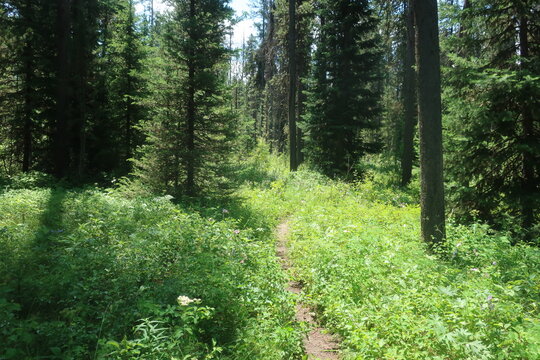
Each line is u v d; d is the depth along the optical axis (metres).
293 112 20.19
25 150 16.88
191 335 3.51
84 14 17.55
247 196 12.73
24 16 16.09
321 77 19.39
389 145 28.94
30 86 16.09
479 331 3.50
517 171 8.36
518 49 8.38
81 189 13.30
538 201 7.51
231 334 3.80
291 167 20.33
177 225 6.30
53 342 3.11
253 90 37.75
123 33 19.03
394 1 17.80
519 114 8.09
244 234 6.96
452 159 8.77
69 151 18.16
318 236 7.52
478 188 8.66
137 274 4.41
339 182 15.20
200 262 5.00
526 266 5.38
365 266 5.35
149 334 3.22
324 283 5.32
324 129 18.83
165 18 10.37
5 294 3.86
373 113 18.70
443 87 8.96
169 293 4.08
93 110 17.92
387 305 4.29
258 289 4.59
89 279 4.16
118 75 18.73
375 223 8.58
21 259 4.76
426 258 5.97
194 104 10.50
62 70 16.00
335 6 18.14
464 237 6.68
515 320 3.63
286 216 11.56
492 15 8.30
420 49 6.92
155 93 10.38
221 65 10.80
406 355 3.48
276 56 27.30
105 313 3.60
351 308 4.48
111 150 18.56
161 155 10.27
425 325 3.72
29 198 9.64
